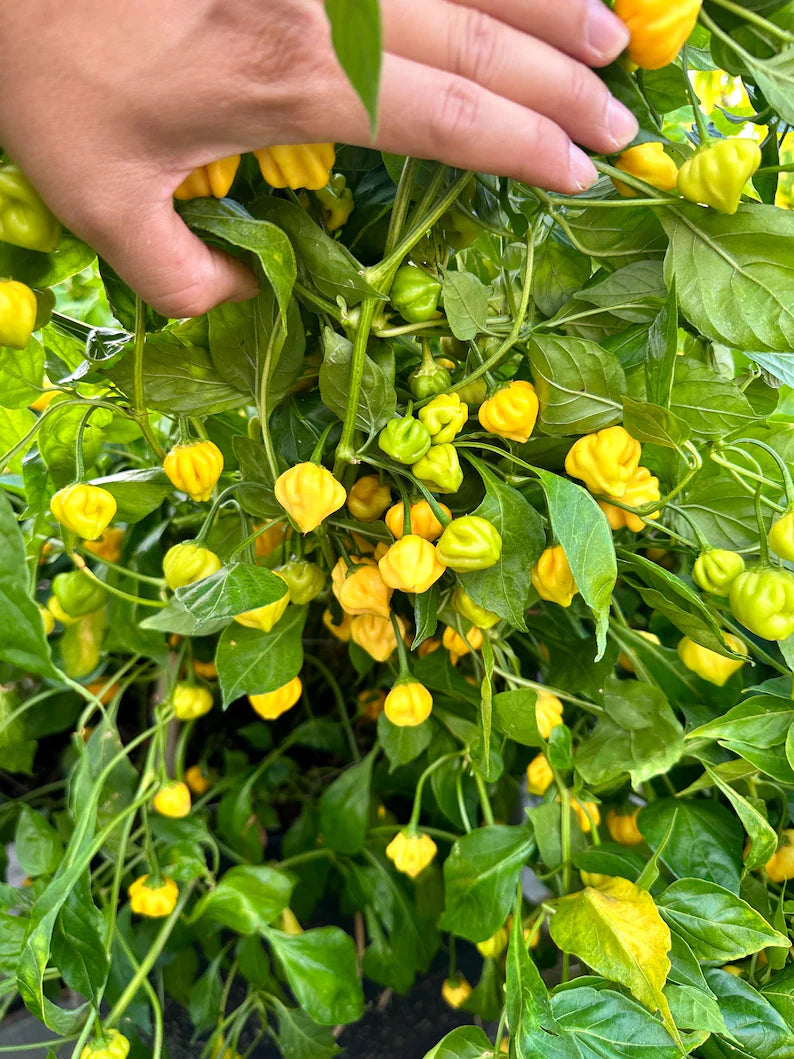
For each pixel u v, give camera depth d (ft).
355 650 1.25
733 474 0.94
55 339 1.05
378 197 0.87
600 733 1.06
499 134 0.65
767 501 0.86
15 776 1.77
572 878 1.12
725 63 0.76
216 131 0.63
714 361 0.99
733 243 0.77
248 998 1.37
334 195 0.85
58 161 0.63
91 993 0.95
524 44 0.64
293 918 1.39
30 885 1.51
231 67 0.60
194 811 1.52
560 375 0.83
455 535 0.82
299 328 0.84
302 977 1.20
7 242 0.73
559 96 0.66
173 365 0.87
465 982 1.41
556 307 0.95
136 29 0.58
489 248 1.04
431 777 1.34
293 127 0.64
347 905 1.56
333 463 0.94
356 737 1.77
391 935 1.39
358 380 0.78
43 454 1.04
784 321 0.76
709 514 1.00
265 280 0.78
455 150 0.66
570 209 0.88
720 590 0.87
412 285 0.80
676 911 0.91
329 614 1.26
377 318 0.82
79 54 0.59
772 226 0.74
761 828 0.93
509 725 1.03
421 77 0.62
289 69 0.60
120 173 0.64
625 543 1.07
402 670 1.04
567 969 0.92
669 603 0.91
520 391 0.85
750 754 0.94
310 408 0.97
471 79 0.64
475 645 1.05
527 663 1.43
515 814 1.64
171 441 1.29
